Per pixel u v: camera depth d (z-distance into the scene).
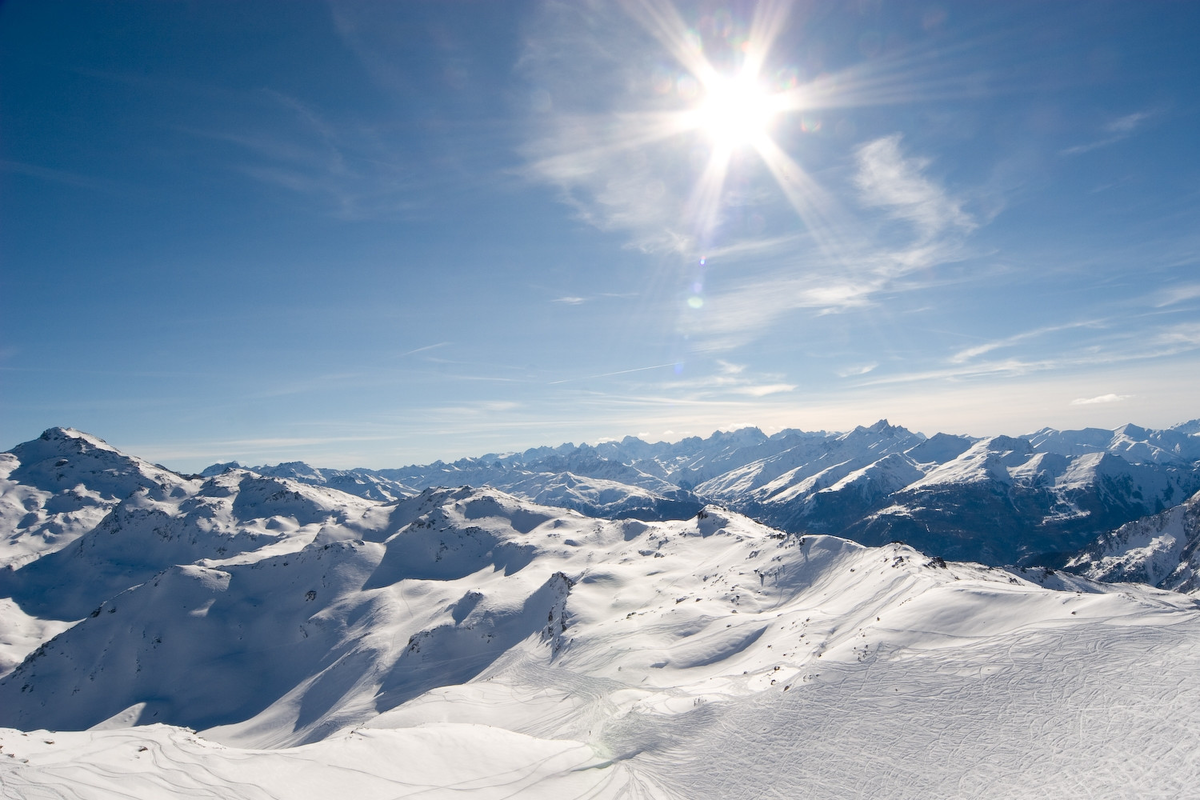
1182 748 25.75
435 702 68.75
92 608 182.25
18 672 120.19
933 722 34.44
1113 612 38.53
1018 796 27.05
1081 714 30.67
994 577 71.56
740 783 35.06
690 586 94.94
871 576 68.19
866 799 30.52
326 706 96.50
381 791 32.16
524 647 91.81
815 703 40.34
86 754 31.22
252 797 28.95
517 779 36.25
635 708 51.00
